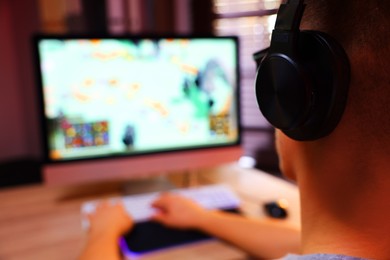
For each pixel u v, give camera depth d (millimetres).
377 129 277
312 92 308
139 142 1024
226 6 1731
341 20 297
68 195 1084
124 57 978
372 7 277
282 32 327
